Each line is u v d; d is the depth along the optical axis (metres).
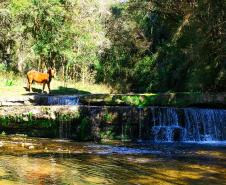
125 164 9.84
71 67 34.25
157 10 32.38
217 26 22.11
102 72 35.41
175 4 29.72
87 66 34.84
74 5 32.66
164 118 16.53
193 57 24.02
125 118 16.14
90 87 32.44
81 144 13.61
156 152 11.98
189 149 12.84
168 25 33.72
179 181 8.17
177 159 10.70
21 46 31.94
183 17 27.31
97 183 7.82
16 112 15.88
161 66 32.34
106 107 16.11
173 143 14.99
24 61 32.62
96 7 35.72
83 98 19.64
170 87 30.08
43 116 15.81
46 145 12.85
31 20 30.94
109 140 15.50
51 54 33.06
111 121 16.03
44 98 20.09
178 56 29.89
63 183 7.72
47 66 33.34
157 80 31.80
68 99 20.17
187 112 16.70
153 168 9.39
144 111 16.36
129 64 35.94
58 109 15.90
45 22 31.53
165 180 8.23
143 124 16.27
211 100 18.34
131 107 16.30
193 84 23.75
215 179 8.39
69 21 32.66
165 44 32.91
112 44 36.72
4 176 8.10
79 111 15.92
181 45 29.44
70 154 11.17
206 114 16.70
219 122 16.69
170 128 16.19
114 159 10.52
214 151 12.38
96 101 19.23
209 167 9.61
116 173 8.78
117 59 36.00
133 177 8.44
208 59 23.23
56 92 27.03
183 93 18.77
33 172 8.61
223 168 9.52
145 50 36.28
